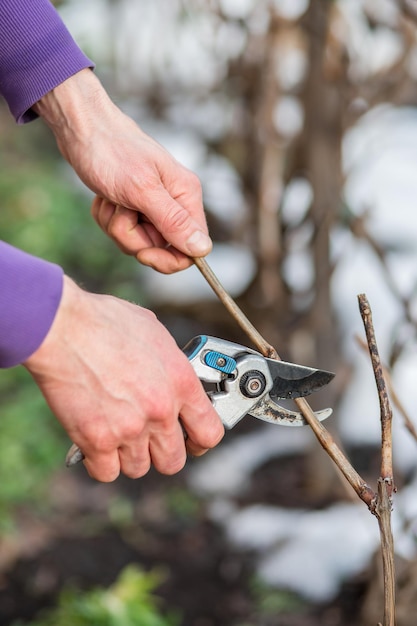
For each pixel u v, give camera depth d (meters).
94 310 0.77
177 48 2.30
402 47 1.49
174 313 2.22
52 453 1.84
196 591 1.48
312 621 1.38
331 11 1.47
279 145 1.73
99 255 2.64
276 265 1.76
